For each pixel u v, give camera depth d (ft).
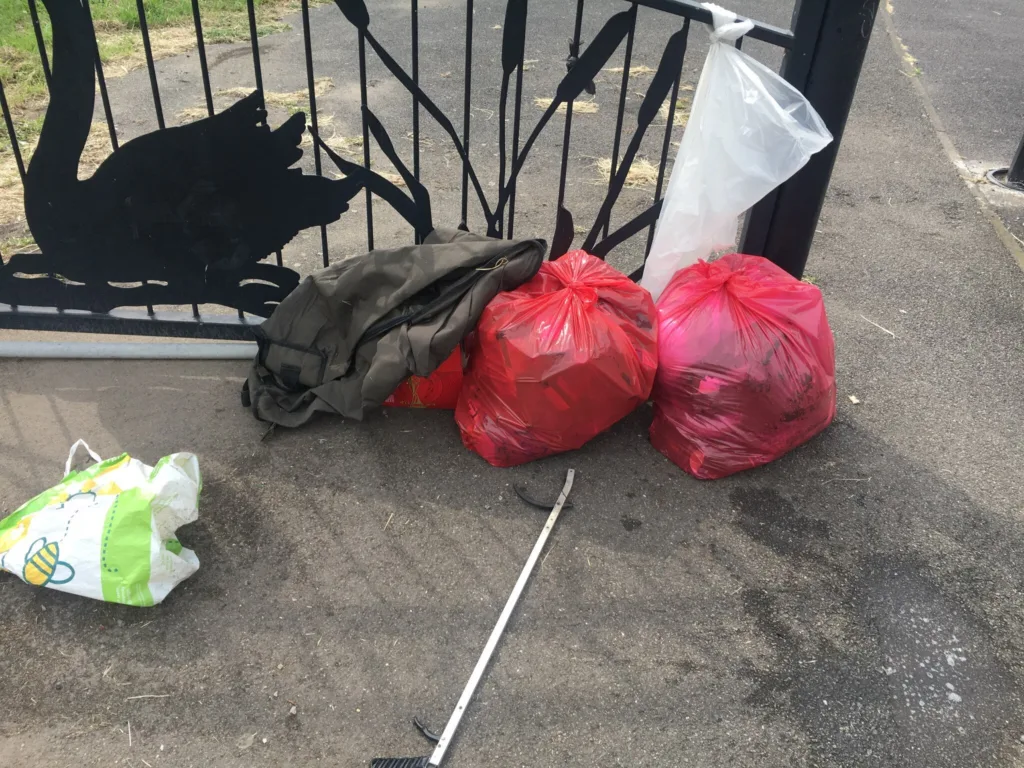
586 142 17.20
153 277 9.25
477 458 8.50
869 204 15.25
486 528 7.73
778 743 6.06
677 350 8.25
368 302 8.42
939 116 20.21
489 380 8.13
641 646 6.70
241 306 9.60
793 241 9.37
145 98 18.21
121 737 5.88
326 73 20.53
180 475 6.90
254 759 5.79
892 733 6.16
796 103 8.14
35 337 10.02
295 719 6.05
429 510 7.88
